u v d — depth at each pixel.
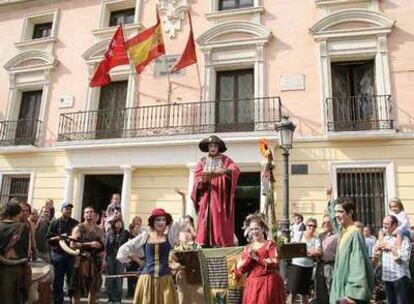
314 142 10.84
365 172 10.53
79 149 12.28
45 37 14.54
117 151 11.97
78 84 13.56
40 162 13.12
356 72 11.53
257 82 11.70
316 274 6.64
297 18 11.95
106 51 12.84
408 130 10.41
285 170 7.85
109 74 13.05
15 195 13.34
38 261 6.79
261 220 4.77
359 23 11.33
